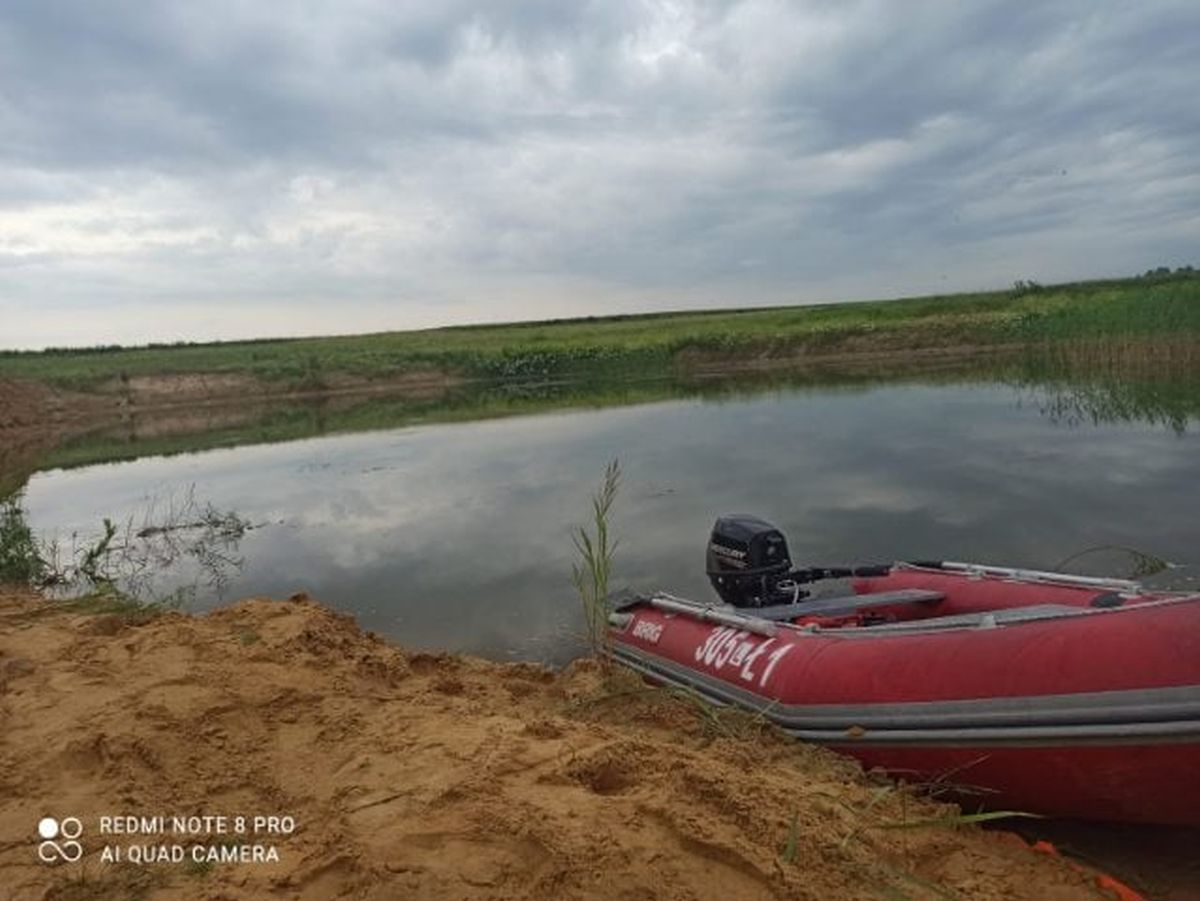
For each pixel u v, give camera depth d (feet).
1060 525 28.40
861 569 19.70
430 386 118.42
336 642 15.66
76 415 101.50
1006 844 10.89
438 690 14.42
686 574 26.12
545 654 20.63
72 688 13.20
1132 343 68.18
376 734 11.69
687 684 16.22
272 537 34.53
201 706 12.13
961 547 26.99
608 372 120.78
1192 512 28.81
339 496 42.06
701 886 8.43
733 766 11.44
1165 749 10.09
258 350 155.74
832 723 13.16
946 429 48.24
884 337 116.47
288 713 12.39
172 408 106.01
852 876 9.07
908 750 12.28
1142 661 10.41
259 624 16.29
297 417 86.89
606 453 48.70
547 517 34.68
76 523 39.11
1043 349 84.64
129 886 8.49
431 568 28.60
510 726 11.70
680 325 162.20
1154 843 11.53
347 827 9.16
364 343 168.14
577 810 9.32
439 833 8.89
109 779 10.57
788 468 40.86
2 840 9.35
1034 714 11.03
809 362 114.42
